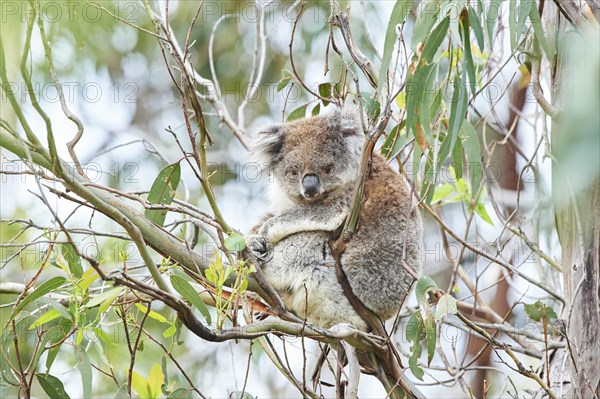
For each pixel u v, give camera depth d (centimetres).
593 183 843
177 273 873
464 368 948
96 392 1334
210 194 739
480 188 1069
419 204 959
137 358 1368
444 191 1123
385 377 884
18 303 742
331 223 984
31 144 644
